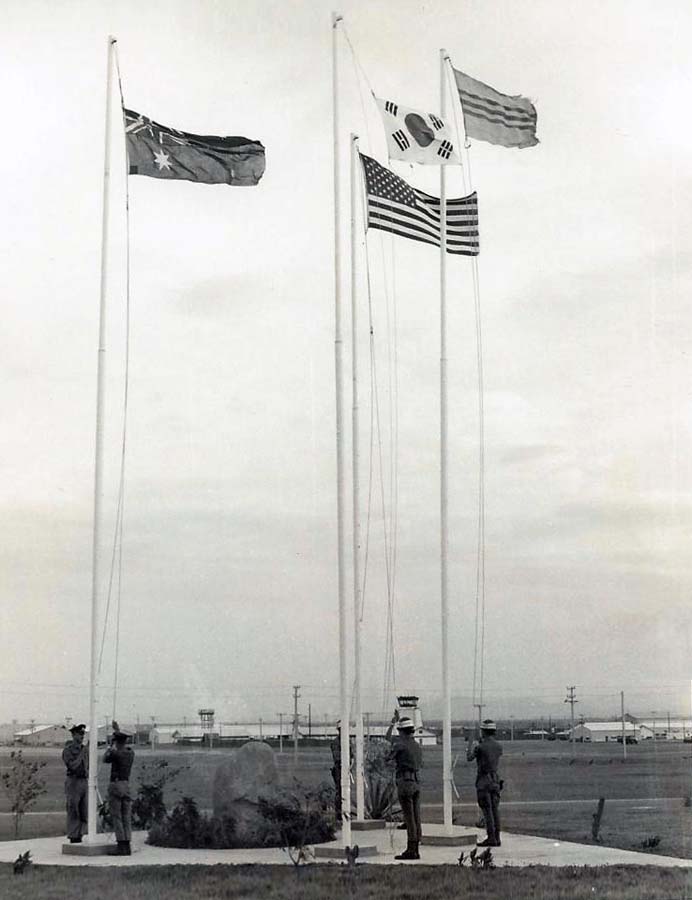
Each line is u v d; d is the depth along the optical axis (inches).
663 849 639.1
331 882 558.3
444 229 709.9
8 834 697.6
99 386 664.4
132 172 686.5
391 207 700.0
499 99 742.5
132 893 546.6
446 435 682.8
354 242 704.4
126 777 633.0
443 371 690.2
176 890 553.6
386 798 725.3
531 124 747.4
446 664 668.1
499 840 653.3
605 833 675.4
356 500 669.3
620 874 592.4
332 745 699.4
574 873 590.2
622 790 749.3
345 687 620.7
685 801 749.9
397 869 595.8
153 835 656.4
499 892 552.4
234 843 640.4
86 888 566.3
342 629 641.6
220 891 562.3
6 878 573.6
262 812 651.5
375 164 703.7
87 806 654.5
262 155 713.6
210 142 705.6
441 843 658.8
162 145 695.7
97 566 658.2
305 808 676.1
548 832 682.8
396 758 625.9
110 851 622.8
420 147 701.9
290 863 590.6
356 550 677.3
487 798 652.7
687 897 563.8
